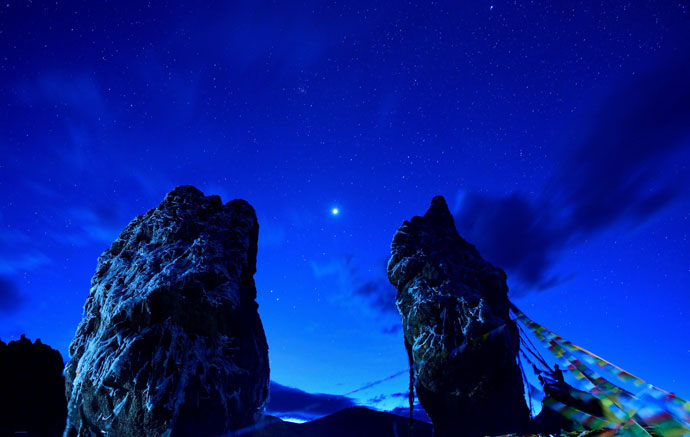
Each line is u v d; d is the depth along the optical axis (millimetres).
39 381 38938
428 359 36469
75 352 33312
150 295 31188
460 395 35094
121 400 28453
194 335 30969
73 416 29938
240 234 39000
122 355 29219
